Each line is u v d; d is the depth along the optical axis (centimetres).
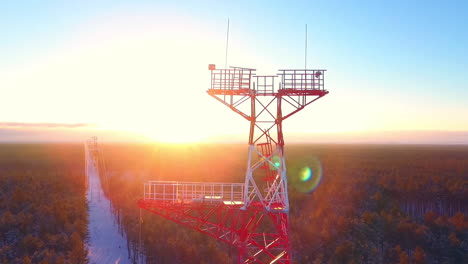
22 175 9850
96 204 7588
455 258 5400
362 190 8081
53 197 7256
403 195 8156
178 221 2880
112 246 5406
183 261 4769
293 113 2588
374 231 5888
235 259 4984
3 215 5744
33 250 4781
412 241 5678
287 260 2725
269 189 2805
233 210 2736
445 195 8144
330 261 5162
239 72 2592
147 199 2881
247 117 2606
